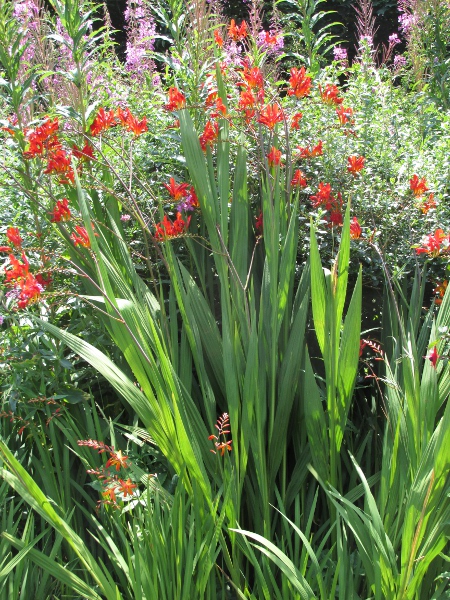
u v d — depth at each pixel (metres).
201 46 3.48
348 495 2.26
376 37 9.69
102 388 2.79
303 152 2.87
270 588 2.15
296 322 2.30
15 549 2.31
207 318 2.39
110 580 1.90
